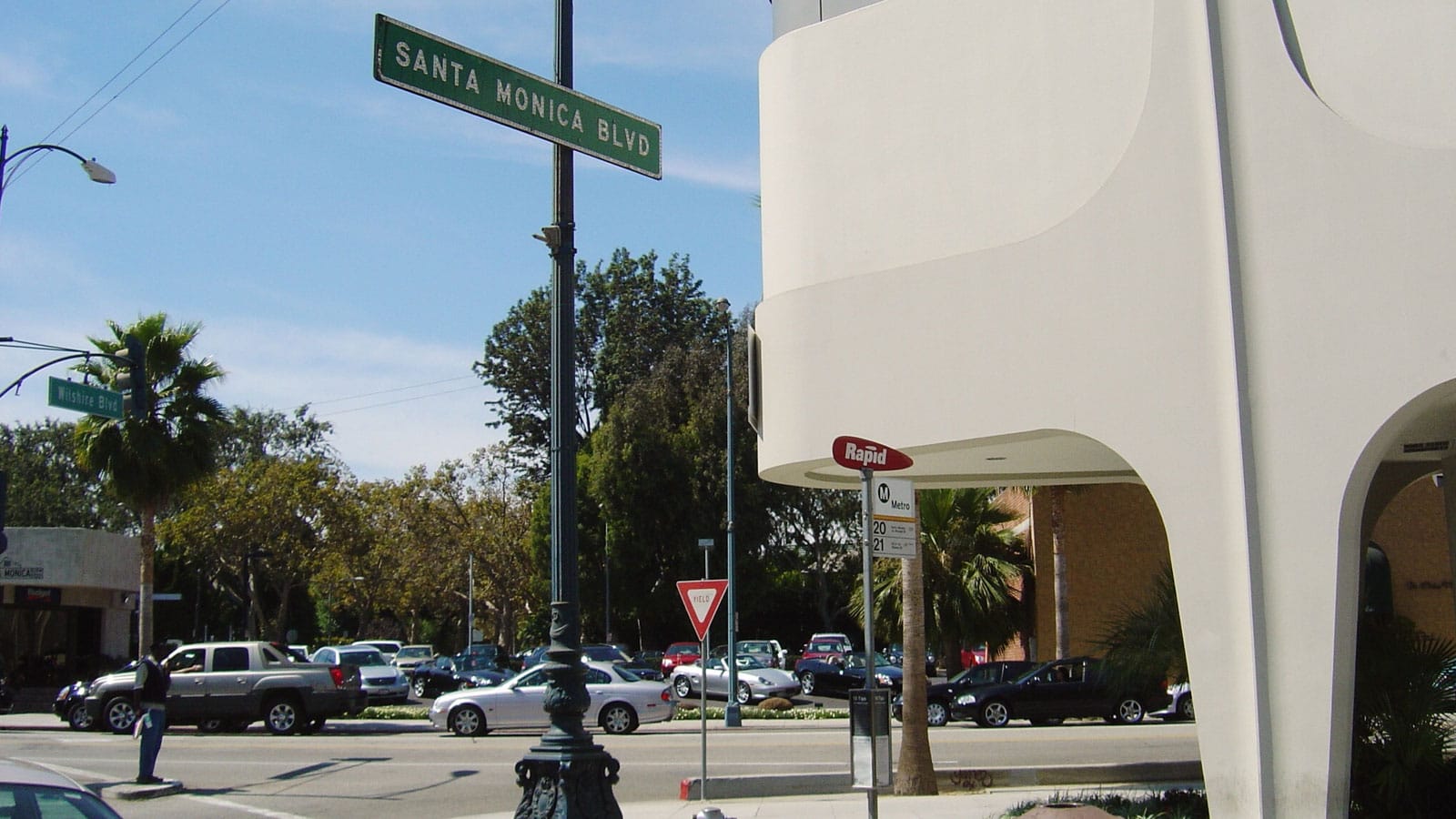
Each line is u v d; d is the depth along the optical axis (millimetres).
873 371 12219
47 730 27641
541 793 9539
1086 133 11812
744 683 34781
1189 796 12438
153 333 29656
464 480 58250
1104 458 13992
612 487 50125
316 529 54500
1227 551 9500
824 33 13695
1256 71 9742
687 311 62812
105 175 17078
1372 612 12906
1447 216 8914
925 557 34219
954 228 12500
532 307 63125
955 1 12812
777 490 52000
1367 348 9078
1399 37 9641
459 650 80375
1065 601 32438
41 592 37688
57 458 76000
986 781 15500
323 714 26344
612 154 10328
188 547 52969
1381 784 10805
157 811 15086
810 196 13500
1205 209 9898
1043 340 10906
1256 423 9414
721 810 13914
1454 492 12656
